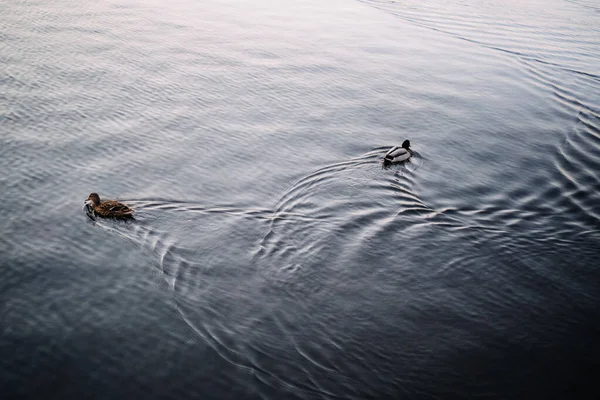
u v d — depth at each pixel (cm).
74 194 2055
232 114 2891
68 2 4594
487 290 1691
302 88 3325
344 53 4044
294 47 4062
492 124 3028
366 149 2630
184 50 3759
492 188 2330
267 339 1448
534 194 2300
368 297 1628
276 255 1769
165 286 1605
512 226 2041
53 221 1884
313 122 2886
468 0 6081
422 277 1725
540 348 1488
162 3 4903
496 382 1373
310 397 1287
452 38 4669
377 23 4972
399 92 3400
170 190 2133
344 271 1723
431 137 2819
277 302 1578
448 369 1402
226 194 2131
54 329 1441
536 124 3067
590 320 1598
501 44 4553
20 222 1872
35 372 1314
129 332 1444
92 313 1498
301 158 2480
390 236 1916
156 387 1296
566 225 2070
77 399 1256
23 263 1673
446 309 1606
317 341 1457
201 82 3259
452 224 2019
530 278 1752
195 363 1361
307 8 5272
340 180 2294
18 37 3644
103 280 1619
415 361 1419
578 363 1449
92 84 3066
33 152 2322
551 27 5122
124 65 3381
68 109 2742
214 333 1455
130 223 1886
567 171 2531
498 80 3753
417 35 4691
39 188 2080
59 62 3312
